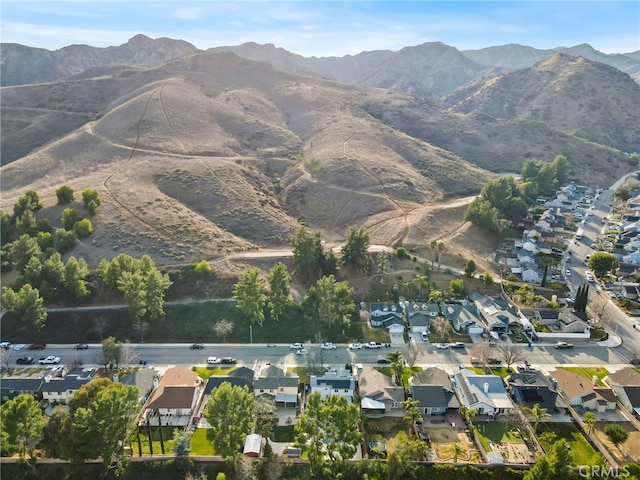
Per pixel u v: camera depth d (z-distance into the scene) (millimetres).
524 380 90625
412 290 127812
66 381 89125
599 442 77312
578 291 116938
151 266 116875
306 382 93812
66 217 138125
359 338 111188
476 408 82938
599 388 87688
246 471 70312
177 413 84438
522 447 76812
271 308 116125
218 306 117875
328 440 75062
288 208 180000
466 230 160125
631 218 186875
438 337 111250
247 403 74188
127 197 155125
